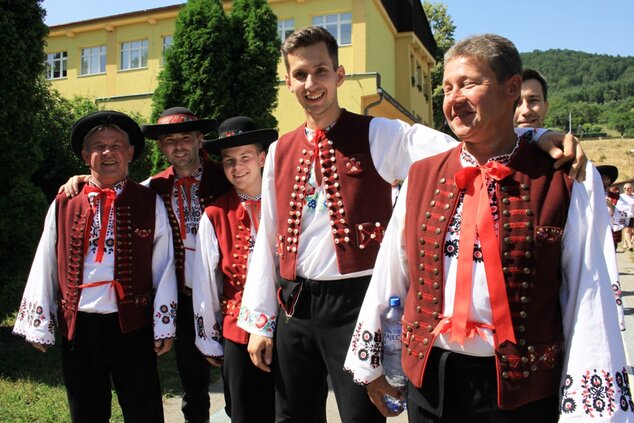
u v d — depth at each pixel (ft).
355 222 7.62
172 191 11.50
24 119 16.53
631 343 17.79
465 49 5.57
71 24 54.03
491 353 5.47
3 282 17.04
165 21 50.93
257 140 9.94
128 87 52.65
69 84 55.21
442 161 6.15
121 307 9.39
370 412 7.47
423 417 5.96
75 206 9.69
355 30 43.96
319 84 7.80
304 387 8.11
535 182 5.48
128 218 9.72
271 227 8.44
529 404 5.40
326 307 7.63
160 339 9.56
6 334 19.26
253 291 8.43
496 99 5.48
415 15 57.26
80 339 9.35
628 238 54.80
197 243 10.25
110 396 9.89
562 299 5.52
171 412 13.19
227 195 10.42
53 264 9.82
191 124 11.23
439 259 5.74
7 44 15.85
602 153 217.15
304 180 7.95
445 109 5.74
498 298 5.33
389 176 7.97
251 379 9.13
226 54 22.67
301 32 7.84
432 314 5.74
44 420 12.39
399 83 55.88
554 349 5.41
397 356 6.46
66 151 30.63
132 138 10.31
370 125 8.04
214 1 23.02
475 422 5.55
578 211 5.32
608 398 4.94
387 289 6.50
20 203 16.71
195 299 10.12
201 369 11.59
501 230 5.41
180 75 22.74
